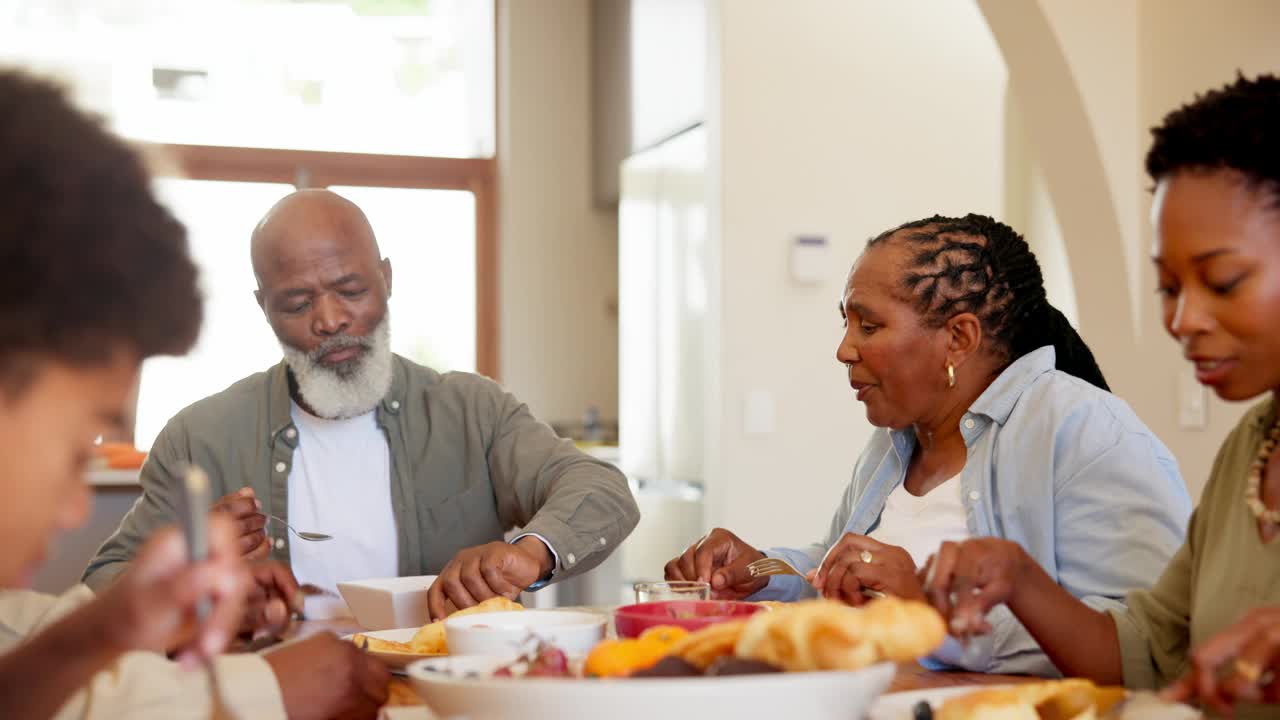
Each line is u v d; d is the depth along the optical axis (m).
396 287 5.65
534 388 5.59
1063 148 3.10
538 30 5.62
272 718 0.88
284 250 1.86
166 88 5.36
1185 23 2.88
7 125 0.59
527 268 5.60
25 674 0.58
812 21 3.52
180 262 0.64
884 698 0.89
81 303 0.58
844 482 3.48
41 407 0.59
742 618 1.06
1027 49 3.07
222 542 0.57
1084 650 1.06
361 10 5.57
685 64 4.02
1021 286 1.58
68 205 0.58
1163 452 1.45
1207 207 0.87
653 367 4.21
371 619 1.52
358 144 5.60
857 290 1.59
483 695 0.71
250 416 1.95
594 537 1.70
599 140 5.48
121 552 1.83
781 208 3.48
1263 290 0.86
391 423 1.97
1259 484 1.01
